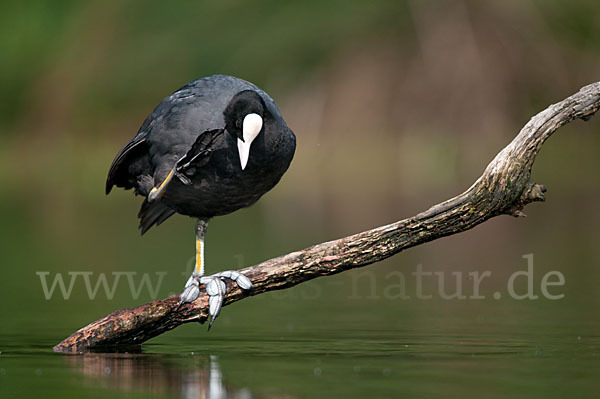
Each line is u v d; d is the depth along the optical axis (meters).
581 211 20.25
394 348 8.20
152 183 8.83
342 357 7.77
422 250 16.19
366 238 8.43
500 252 15.48
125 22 32.09
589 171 24.53
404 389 6.43
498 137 26.12
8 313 10.47
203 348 8.28
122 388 6.51
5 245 16.34
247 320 10.04
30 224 19.58
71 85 32.09
